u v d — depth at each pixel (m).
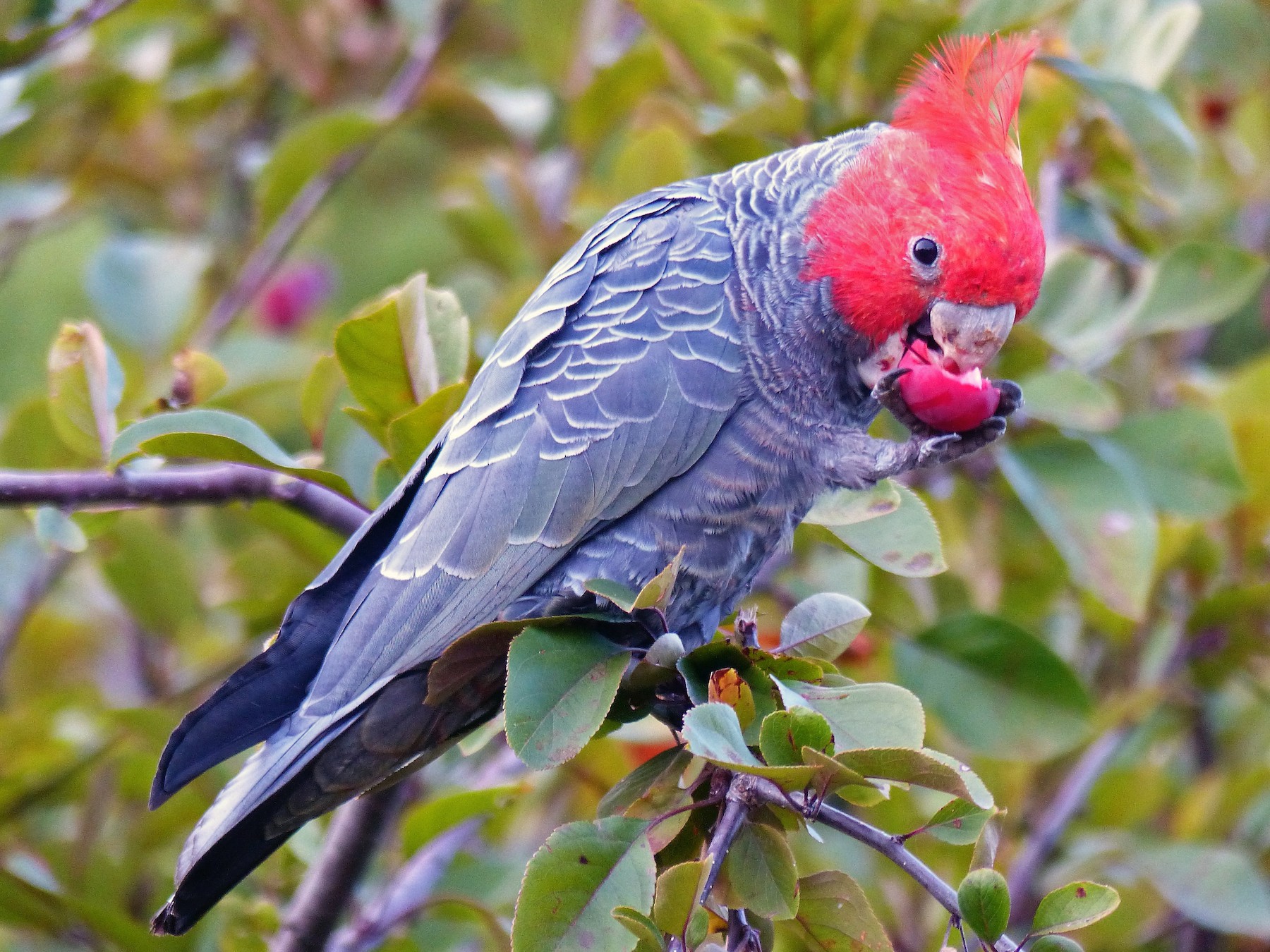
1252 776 8.63
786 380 6.29
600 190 9.94
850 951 5.18
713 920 5.55
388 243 15.02
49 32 7.55
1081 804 8.32
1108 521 7.35
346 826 6.73
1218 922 7.62
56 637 10.26
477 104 10.41
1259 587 8.00
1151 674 8.60
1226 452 7.78
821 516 6.20
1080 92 8.05
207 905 5.96
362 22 11.01
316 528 7.71
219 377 6.89
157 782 5.82
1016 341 7.84
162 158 11.26
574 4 9.80
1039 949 4.72
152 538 9.00
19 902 6.90
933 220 6.03
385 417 6.67
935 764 4.52
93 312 13.69
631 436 6.11
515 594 6.08
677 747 5.45
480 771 8.54
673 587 6.29
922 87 6.37
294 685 6.21
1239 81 9.73
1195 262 8.14
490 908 7.52
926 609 8.34
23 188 10.19
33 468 8.44
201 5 11.20
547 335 6.21
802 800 4.96
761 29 8.25
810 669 5.31
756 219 6.45
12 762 8.48
